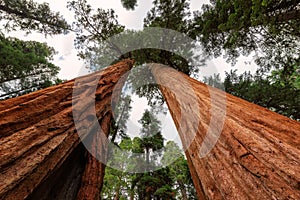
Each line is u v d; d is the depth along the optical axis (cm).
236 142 129
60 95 203
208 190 134
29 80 1156
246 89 739
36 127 132
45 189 141
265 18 437
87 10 836
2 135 106
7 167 88
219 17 636
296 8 452
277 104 720
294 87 729
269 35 585
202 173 154
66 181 185
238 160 115
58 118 164
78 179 205
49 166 120
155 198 1111
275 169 90
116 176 1363
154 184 1030
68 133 158
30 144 112
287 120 154
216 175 127
